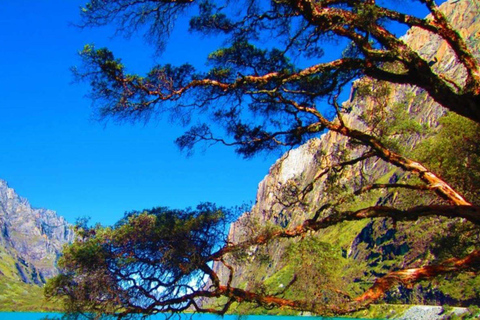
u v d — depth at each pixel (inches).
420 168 503.8
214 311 536.1
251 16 513.0
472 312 3102.9
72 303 489.7
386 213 494.3
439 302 3683.6
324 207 569.6
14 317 7017.7
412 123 639.1
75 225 524.7
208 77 509.0
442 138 874.8
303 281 508.4
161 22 476.1
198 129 585.6
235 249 523.2
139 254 522.3
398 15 442.3
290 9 497.7
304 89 565.6
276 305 501.4
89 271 501.0
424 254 1031.6
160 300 522.3
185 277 526.6
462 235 898.7
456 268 441.1
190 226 514.3
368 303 447.8
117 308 500.1
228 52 513.0
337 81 553.6
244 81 485.7
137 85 476.1
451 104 432.8
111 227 529.3
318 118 556.1
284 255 539.8
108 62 452.8
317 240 534.0
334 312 465.1
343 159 654.5
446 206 465.1
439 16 446.9
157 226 513.7
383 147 523.2
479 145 837.8
